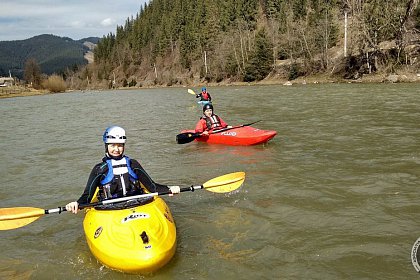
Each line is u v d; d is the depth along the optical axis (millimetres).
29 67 113812
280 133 12219
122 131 5234
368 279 4059
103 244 4414
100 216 4844
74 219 6047
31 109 29719
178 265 4438
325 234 5090
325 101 21359
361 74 41531
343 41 54125
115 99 39375
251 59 57781
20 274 4504
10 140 14148
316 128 12719
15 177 8828
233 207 6125
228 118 16750
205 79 71938
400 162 8109
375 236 4965
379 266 4289
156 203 5125
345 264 4363
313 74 49125
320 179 7281
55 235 5520
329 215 5652
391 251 4586
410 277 4051
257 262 4477
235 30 72625
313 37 52156
